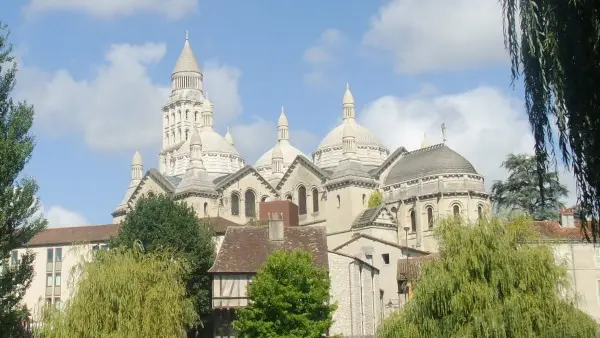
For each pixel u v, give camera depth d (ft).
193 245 228.63
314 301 174.70
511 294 125.80
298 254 179.73
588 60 64.08
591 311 199.21
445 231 136.98
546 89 65.82
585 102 64.64
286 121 476.95
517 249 133.18
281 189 372.79
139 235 225.97
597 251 203.10
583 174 66.49
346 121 436.35
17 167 135.95
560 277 131.03
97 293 145.38
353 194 341.62
